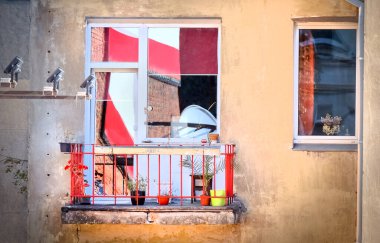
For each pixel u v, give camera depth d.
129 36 24.84
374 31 21.02
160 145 24.48
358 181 23.67
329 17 24.47
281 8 24.53
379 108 20.56
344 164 24.33
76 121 24.42
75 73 24.48
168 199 23.83
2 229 24.44
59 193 24.28
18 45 24.50
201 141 24.66
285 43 24.50
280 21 24.52
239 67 24.47
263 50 24.52
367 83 21.55
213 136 24.23
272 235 24.25
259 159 24.36
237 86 24.45
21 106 24.50
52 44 24.50
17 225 24.45
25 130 24.52
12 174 24.48
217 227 24.17
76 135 24.42
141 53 24.84
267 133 24.39
